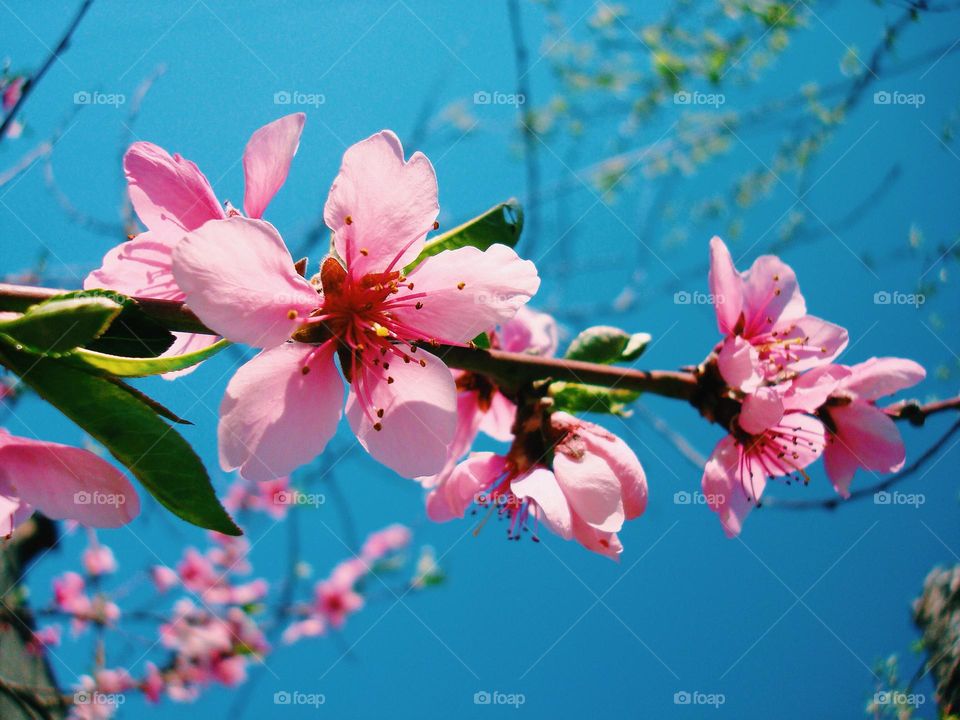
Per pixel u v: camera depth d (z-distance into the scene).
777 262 0.20
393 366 0.17
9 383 0.25
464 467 0.19
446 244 0.18
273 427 0.17
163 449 0.16
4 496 0.16
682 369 0.19
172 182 0.17
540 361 0.18
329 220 0.17
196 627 0.39
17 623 0.31
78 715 0.33
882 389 0.20
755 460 0.19
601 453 0.18
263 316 0.16
